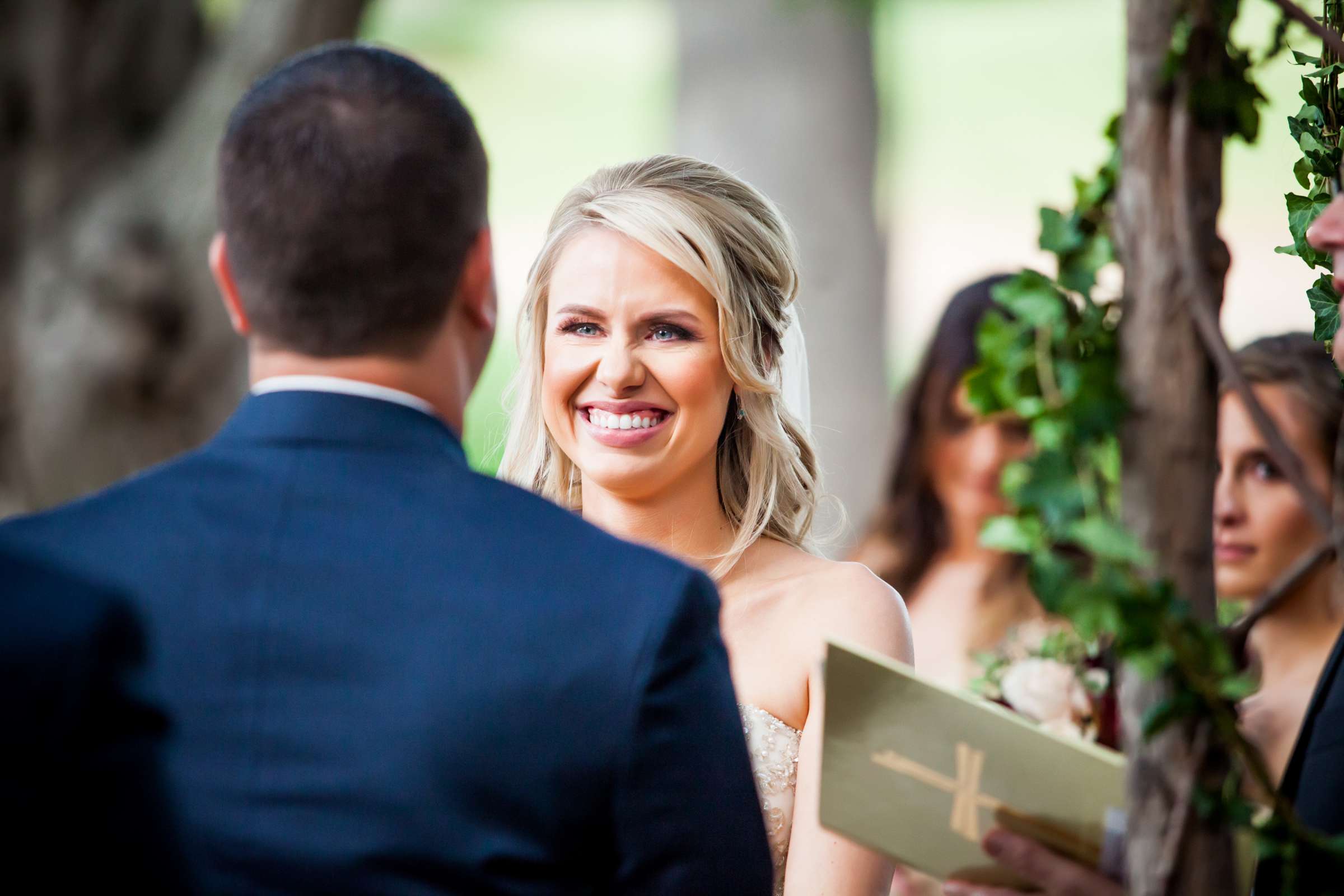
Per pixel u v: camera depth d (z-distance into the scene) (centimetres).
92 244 780
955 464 560
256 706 221
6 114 792
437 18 2669
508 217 2789
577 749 224
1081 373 189
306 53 255
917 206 2739
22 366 776
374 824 217
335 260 236
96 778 221
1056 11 2905
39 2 793
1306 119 248
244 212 239
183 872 217
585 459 385
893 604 383
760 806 247
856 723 249
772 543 401
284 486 234
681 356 375
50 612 224
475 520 236
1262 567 430
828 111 1327
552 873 225
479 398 1695
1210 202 190
